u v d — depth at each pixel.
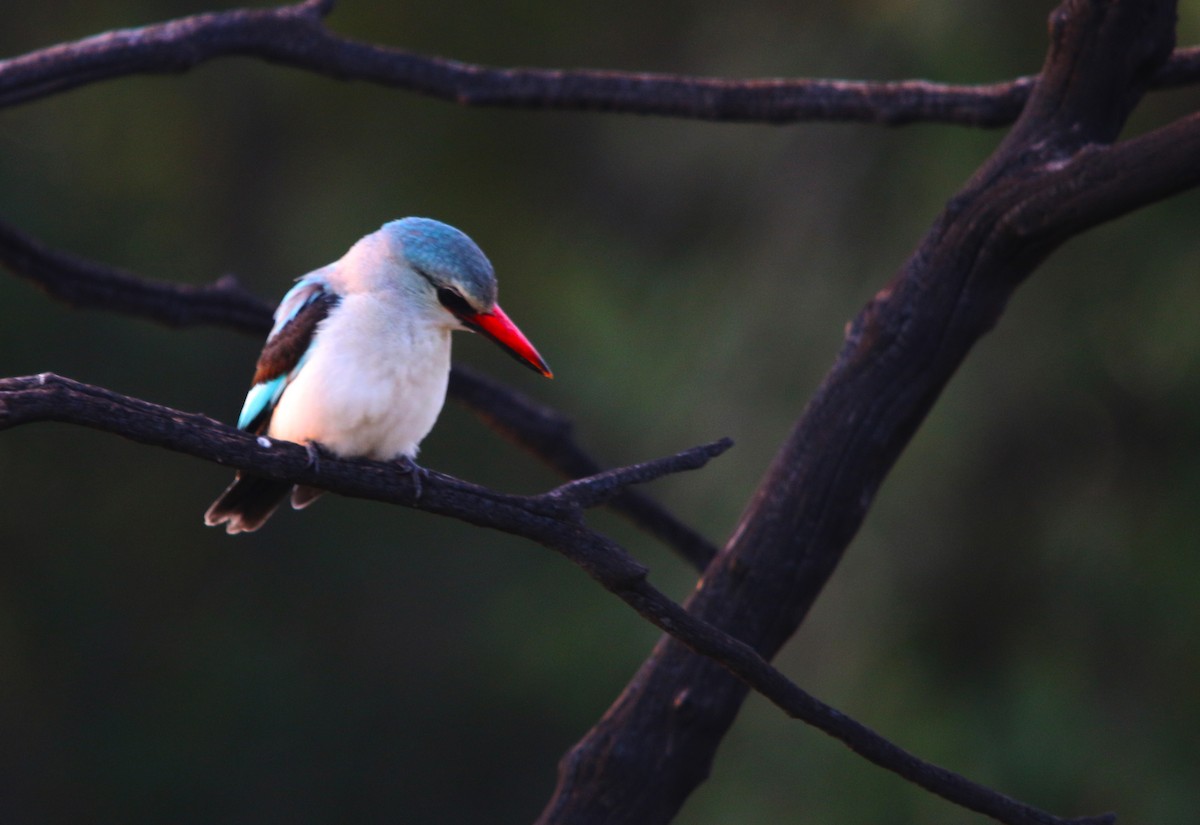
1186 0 13.09
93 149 20.84
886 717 14.49
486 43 20.36
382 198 20.22
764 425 14.59
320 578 21.38
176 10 20.72
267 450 4.76
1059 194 5.48
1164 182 5.29
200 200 21.19
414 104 20.73
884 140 15.14
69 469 20.31
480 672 20.77
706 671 5.64
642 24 19.80
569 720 20.16
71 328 18.89
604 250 18.58
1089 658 14.57
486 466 20.89
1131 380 14.63
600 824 5.59
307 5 7.45
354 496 4.88
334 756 20.80
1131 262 14.30
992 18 14.58
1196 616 14.19
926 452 14.62
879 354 5.77
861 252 14.88
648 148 18.25
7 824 19.55
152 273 20.28
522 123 20.25
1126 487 14.73
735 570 5.72
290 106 21.36
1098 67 5.74
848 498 5.73
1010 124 7.17
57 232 19.86
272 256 20.95
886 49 15.20
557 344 19.19
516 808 20.95
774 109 7.22
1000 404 14.61
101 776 20.09
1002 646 14.69
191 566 21.00
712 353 15.33
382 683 21.12
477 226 20.25
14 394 4.29
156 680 20.55
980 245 5.67
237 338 19.78
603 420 16.64
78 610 20.42
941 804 14.23
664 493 15.20
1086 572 14.60
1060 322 14.55
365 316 6.10
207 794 20.34
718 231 16.81
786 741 15.16
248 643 20.84
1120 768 14.04
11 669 20.09
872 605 14.77
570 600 19.69
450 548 21.47
